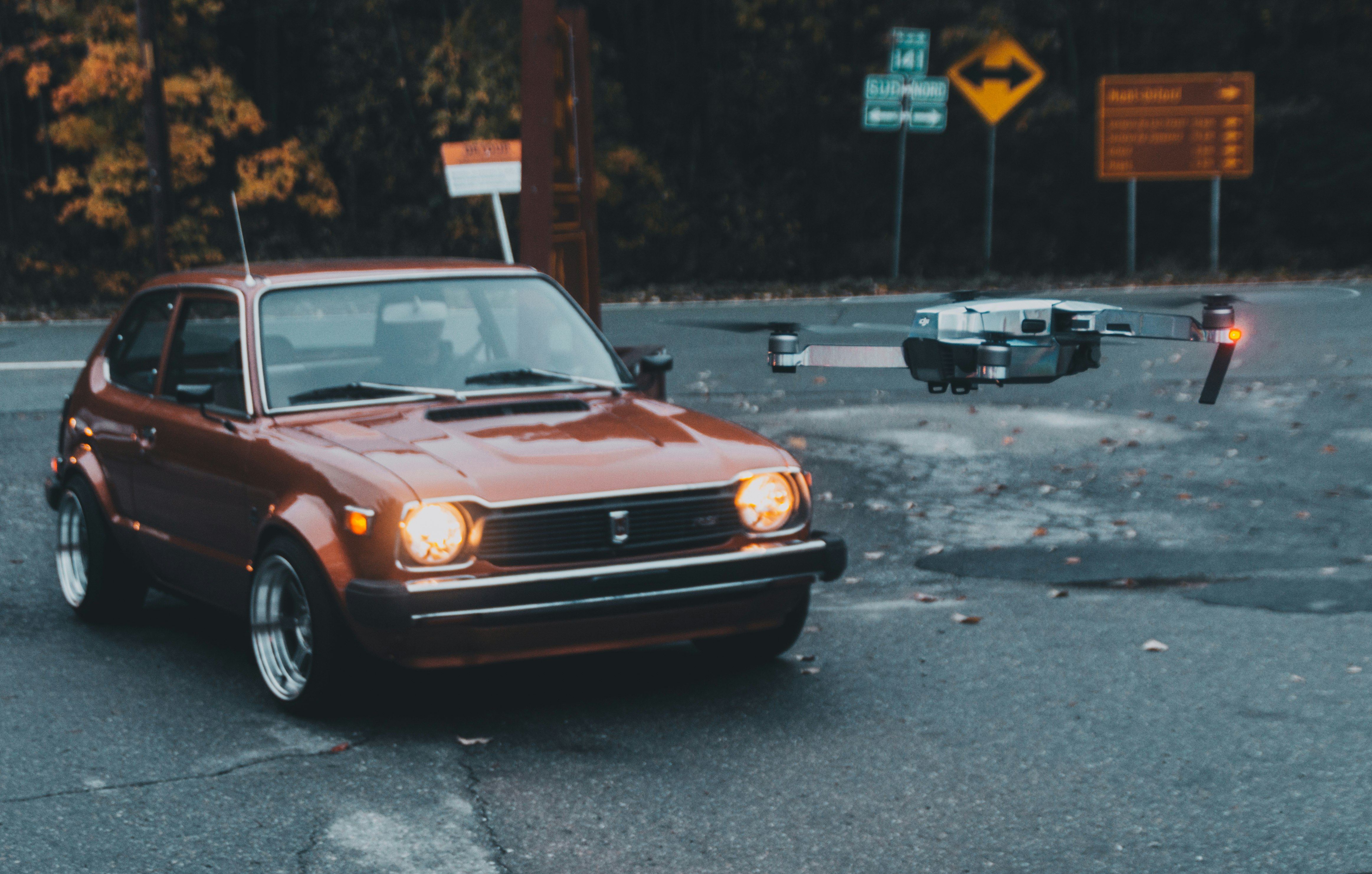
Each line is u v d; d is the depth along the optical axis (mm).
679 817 4484
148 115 21531
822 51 34125
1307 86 33875
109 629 6957
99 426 6996
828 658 6238
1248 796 4566
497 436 5574
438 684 5973
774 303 23875
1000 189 33938
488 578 5082
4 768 4977
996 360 3529
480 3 28938
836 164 33750
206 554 6125
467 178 14664
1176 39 34812
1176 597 7145
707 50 34156
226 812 4555
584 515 5246
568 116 10477
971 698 5645
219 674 6133
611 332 19875
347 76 30938
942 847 4227
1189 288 24719
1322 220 33062
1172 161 28750
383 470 5223
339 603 5180
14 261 29125
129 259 29734
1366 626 6523
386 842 4305
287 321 6180
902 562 8102
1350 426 11977
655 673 6078
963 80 29844
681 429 5820
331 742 5230
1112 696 5617
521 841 4309
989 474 10500
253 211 30672
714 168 33781
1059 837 4281
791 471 5641
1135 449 11289
